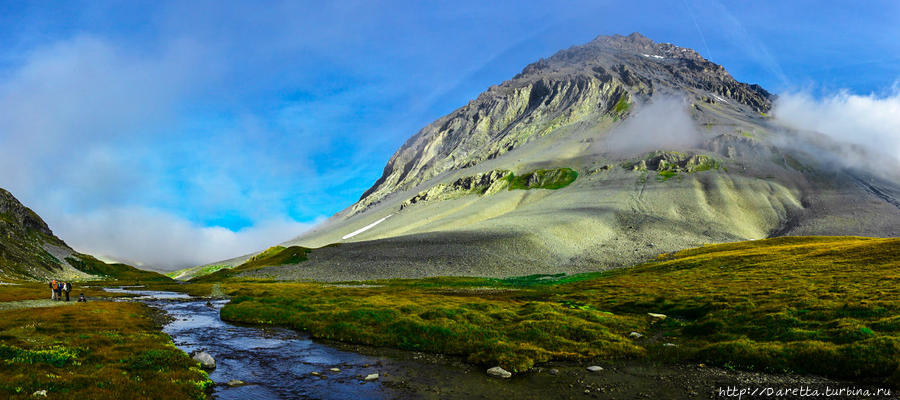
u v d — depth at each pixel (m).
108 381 19.77
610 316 42.12
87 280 143.75
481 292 82.12
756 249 113.12
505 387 22.77
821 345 25.55
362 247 153.25
